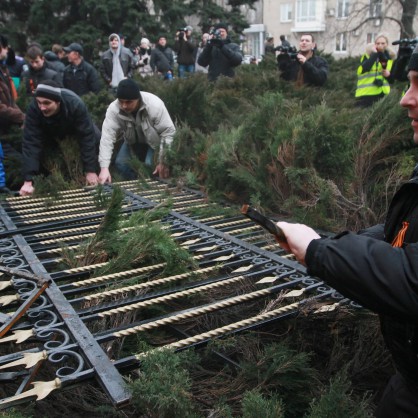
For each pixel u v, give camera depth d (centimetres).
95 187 463
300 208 362
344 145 365
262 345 236
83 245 300
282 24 3738
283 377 200
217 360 228
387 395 151
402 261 115
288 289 254
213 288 254
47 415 204
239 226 354
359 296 120
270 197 396
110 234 295
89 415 206
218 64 855
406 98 135
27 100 671
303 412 196
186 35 1211
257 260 288
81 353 187
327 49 3253
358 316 236
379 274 115
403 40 545
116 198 290
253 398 160
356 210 345
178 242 325
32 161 459
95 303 244
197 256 290
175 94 611
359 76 712
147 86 698
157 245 271
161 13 1794
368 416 155
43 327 204
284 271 273
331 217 360
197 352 221
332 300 239
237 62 851
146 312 261
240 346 226
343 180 370
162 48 1246
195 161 479
